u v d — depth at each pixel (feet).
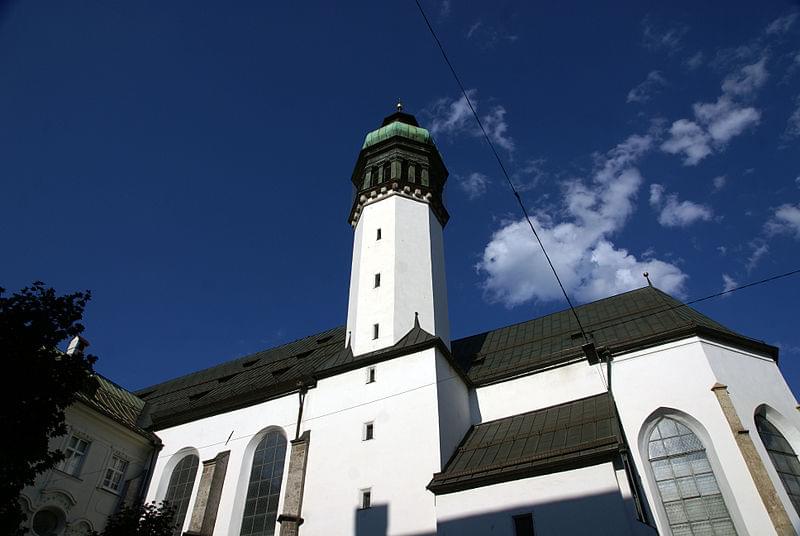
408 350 90.58
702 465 73.51
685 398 79.20
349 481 80.59
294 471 85.81
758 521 66.59
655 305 102.27
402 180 121.39
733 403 76.69
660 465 75.87
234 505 90.94
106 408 112.27
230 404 105.19
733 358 83.97
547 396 91.45
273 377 114.52
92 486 92.89
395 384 87.71
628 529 58.80
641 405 81.46
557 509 63.41
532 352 103.24
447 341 106.63
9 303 53.16
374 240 112.57
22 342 51.08
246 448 97.14
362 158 131.23
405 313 100.89
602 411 79.30
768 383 82.64
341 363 96.73
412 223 115.03
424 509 72.54
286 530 79.10
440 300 109.60
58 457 51.80
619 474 62.85
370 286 105.60
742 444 71.51
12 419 48.47
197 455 103.04
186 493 98.37
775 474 70.38
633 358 87.56
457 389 93.40
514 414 91.45
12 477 48.11
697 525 69.87
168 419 110.93
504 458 74.33
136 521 65.00
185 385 136.26
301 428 92.89
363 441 83.82
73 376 53.62
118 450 100.37
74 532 87.30
